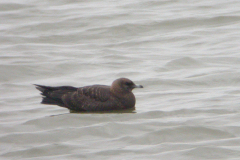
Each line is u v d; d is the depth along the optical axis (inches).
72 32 956.6
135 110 542.6
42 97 569.6
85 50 842.2
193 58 748.6
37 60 773.3
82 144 447.2
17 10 1117.7
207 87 623.8
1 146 449.1
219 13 1016.2
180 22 976.9
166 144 439.5
